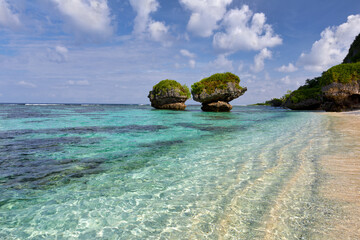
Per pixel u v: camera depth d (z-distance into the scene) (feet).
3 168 21.91
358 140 32.55
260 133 46.26
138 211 13.76
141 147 32.86
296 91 193.98
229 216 12.69
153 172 21.40
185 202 14.83
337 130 43.91
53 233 11.43
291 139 37.04
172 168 22.65
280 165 22.16
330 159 22.88
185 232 11.33
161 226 12.00
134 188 17.44
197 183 18.28
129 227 11.99
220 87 127.13
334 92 113.60
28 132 44.75
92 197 15.81
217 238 10.62
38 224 12.30
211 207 13.94
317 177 17.87
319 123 59.77
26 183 18.25
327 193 14.70
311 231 10.62
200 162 24.77
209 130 51.83
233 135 44.27
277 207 13.35
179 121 72.90
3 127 51.44
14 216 13.15
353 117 73.20
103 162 24.79
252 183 17.63
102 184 18.29
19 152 28.40
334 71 115.65
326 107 129.08
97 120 72.28
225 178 19.21
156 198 15.57
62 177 19.83
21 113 98.94
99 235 11.25
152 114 106.01
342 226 10.82
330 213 12.13
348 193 14.48
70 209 14.06
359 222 11.05
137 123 65.21
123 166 23.38
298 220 11.71
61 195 16.11
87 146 32.94
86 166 23.20
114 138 40.01
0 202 14.89
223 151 30.12
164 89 155.22
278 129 52.06
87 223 12.42
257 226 11.47
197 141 37.88
